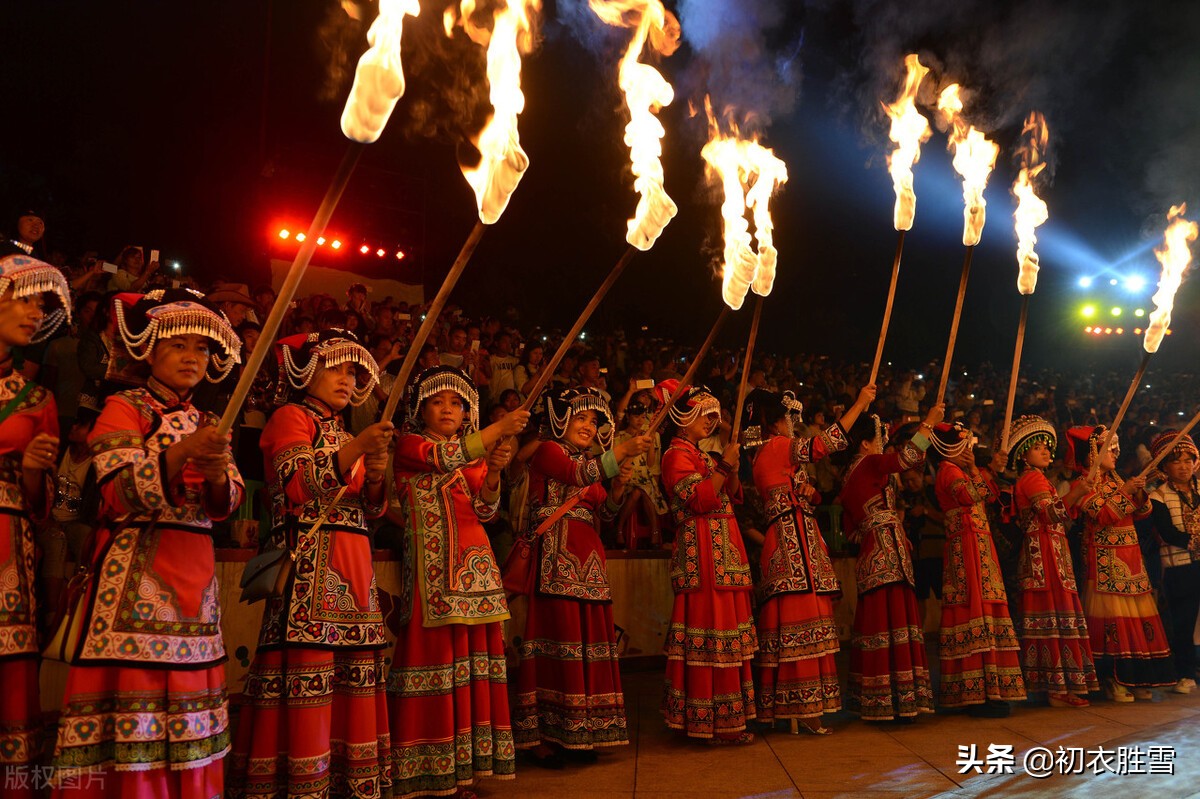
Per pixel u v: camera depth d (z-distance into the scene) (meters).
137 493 2.55
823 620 4.88
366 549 3.32
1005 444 5.54
